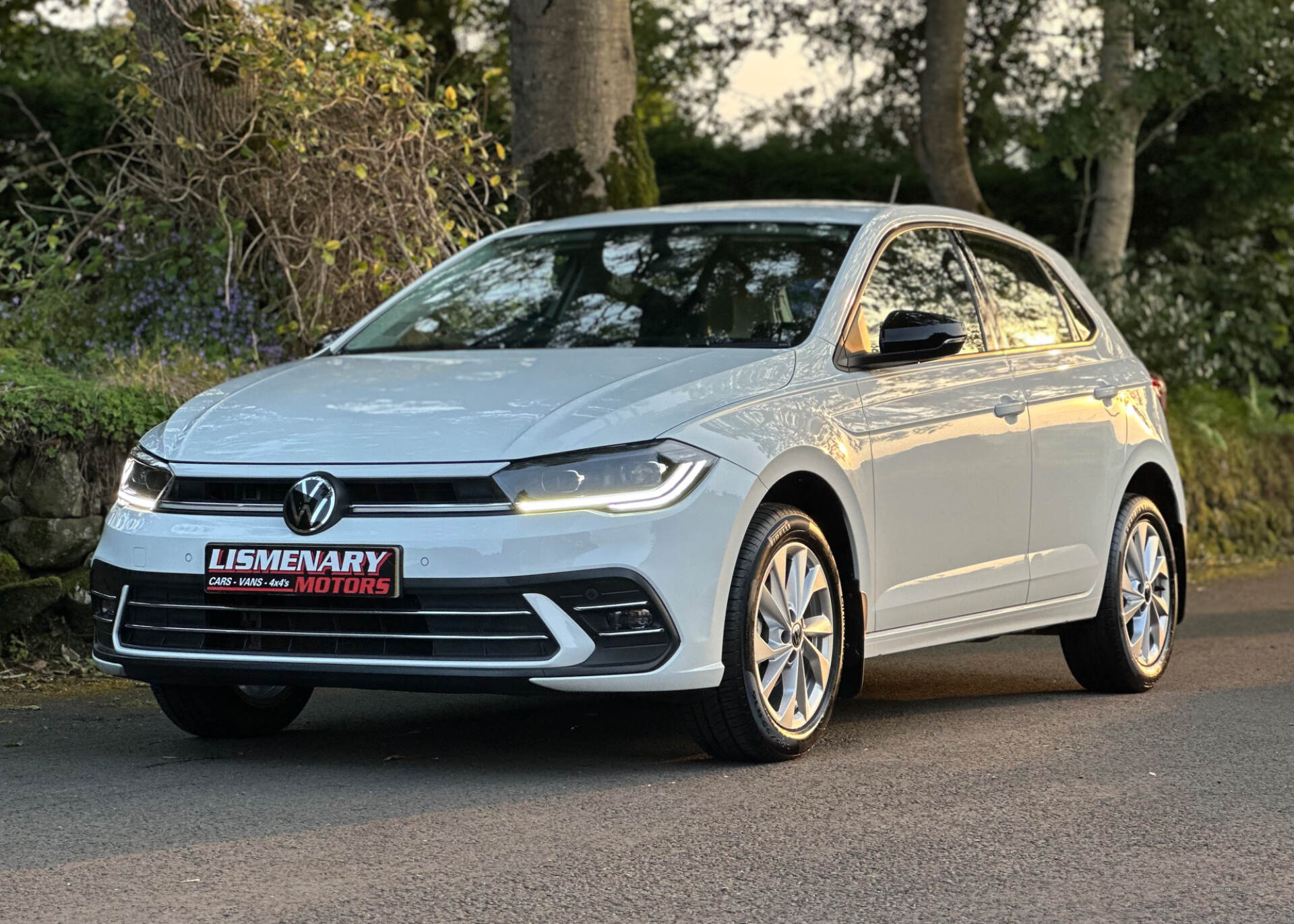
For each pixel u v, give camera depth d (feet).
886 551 18.62
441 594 15.69
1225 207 61.82
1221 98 61.31
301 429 16.74
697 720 16.84
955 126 52.06
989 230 22.68
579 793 15.90
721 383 17.26
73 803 15.52
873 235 20.39
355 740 19.10
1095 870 13.34
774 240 20.40
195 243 32.22
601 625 15.78
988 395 20.49
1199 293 60.39
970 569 20.04
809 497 17.99
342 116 31.89
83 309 31.04
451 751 18.26
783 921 11.96
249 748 18.52
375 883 12.81
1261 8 53.16
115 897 12.43
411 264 31.27
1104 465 22.58
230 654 16.29
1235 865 13.52
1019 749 18.38
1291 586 39.73
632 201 35.63
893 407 18.90
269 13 31.22
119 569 16.84
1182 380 54.03
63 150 42.55
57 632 24.57
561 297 20.30
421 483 15.94
